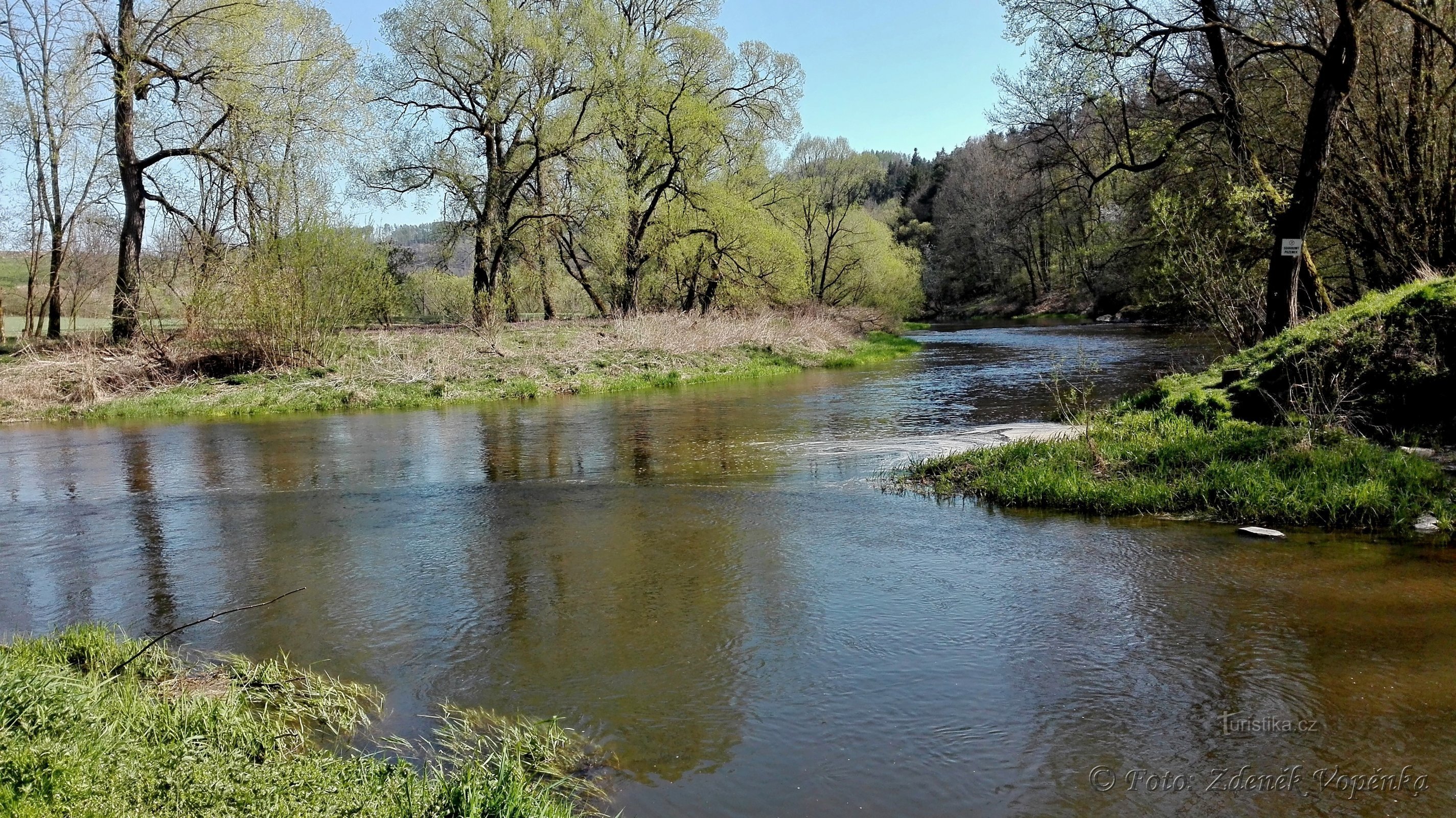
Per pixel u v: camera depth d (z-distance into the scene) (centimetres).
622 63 3012
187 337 2122
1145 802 368
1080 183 2020
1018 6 1655
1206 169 1823
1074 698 460
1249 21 1631
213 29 2233
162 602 654
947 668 502
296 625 599
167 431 1586
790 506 906
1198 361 1980
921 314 7056
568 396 2052
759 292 3391
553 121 2984
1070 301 5762
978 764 401
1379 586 604
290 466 1212
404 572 712
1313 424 927
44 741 363
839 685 485
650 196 3262
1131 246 2420
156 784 348
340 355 2250
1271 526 767
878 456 1170
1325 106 1262
